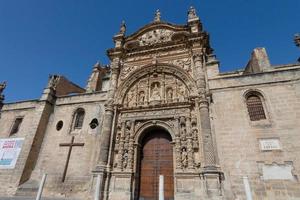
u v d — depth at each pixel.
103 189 17.95
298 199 13.91
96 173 18.48
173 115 19.61
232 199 14.91
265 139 16.39
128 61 25.17
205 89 19.59
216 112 18.66
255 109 18.11
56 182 20.38
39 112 24.44
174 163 17.66
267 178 15.09
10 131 25.80
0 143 24.97
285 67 21.28
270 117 17.12
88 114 23.62
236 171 15.88
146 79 23.22
